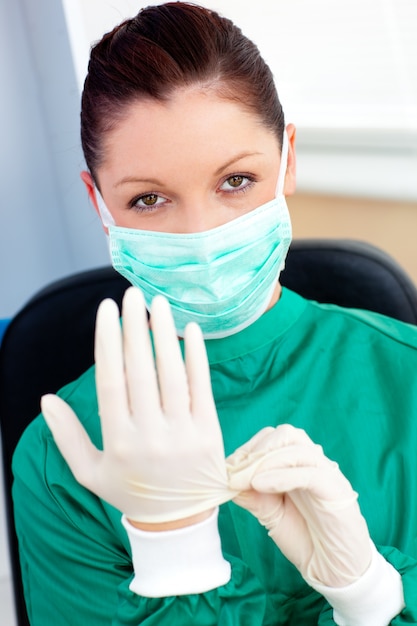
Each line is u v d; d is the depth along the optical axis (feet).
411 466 3.95
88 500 3.94
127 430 3.05
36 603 3.98
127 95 3.51
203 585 3.25
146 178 3.59
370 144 7.29
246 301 3.85
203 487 3.13
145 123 3.51
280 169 3.91
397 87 7.29
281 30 7.54
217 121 3.51
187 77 3.48
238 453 3.28
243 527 3.94
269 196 3.79
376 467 3.97
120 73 3.51
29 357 5.02
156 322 3.01
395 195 7.21
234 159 3.57
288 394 4.09
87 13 5.71
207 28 3.59
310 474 3.22
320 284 5.16
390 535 3.89
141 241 3.74
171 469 3.07
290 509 3.43
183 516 3.17
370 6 7.21
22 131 6.21
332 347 4.25
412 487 3.92
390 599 3.42
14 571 4.71
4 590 6.58
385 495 3.92
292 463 3.23
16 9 5.93
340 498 3.28
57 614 3.91
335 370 4.17
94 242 6.43
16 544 4.77
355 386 4.14
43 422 4.30
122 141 3.56
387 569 3.50
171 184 3.59
